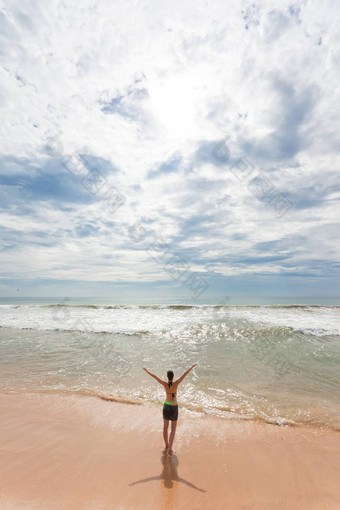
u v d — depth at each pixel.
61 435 5.58
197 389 8.08
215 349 12.35
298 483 4.22
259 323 17.95
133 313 24.38
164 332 15.61
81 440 5.40
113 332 15.80
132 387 8.29
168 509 3.67
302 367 9.96
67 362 10.64
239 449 5.15
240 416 6.48
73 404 7.10
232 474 4.42
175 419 5.13
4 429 5.79
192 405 7.06
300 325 17.23
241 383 8.53
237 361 10.68
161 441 5.43
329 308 28.02
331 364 10.31
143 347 12.75
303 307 28.97
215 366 10.12
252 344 13.14
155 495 3.91
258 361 10.67
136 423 6.14
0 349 12.42
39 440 5.36
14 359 11.00
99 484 4.13
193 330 15.88
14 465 4.53
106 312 25.28
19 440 5.35
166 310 26.69
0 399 7.37
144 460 4.77
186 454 4.98
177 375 9.26
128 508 3.68
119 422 6.18
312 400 7.34
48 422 6.13
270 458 4.87
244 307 28.66
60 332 16.06
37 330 16.70
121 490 4.01
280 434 5.69
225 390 8.02
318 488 4.11
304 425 6.05
